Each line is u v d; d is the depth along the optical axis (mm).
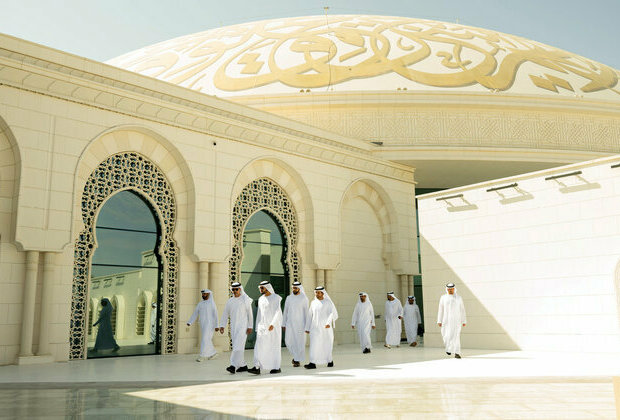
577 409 4680
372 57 19438
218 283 12422
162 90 11922
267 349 7906
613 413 4484
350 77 18484
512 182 12383
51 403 5195
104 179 11133
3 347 9242
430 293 13703
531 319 11734
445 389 5957
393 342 13930
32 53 9969
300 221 14805
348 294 15719
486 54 20438
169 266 11969
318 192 15078
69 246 10109
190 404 5105
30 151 9789
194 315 10164
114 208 11391
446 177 19359
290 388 6164
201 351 10086
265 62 19234
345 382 6633
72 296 10320
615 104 18906
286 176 14680
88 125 10695
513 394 5555
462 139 17781
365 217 16750
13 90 9734
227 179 12953
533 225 11930
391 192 17156
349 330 15484
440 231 13672
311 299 14672
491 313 12430
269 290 8141
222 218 12680
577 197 11289
